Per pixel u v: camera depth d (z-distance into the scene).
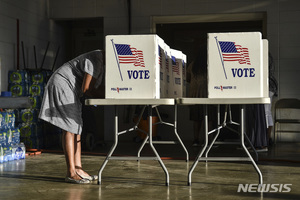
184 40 9.03
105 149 6.52
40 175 3.90
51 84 3.41
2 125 4.98
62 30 8.73
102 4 8.25
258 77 3.05
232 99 3.03
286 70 7.75
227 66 3.08
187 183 3.36
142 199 2.82
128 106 8.05
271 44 7.79
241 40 3.07
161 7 8.10
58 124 3.38
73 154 3.50
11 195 3.00
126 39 3.15
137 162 4.79
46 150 6.11
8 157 4.98
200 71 4.53
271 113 7.20
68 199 2.85
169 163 4.70
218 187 3.24
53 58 8.36
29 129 6.42
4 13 6.68
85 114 6.43
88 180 3.46
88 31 8.81
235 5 7.90
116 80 3.15
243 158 3.26
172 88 3.92
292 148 6.52
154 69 3.12
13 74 6.67
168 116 8.21
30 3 7.55
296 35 7.71
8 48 6.77
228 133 7.21
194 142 7.03
